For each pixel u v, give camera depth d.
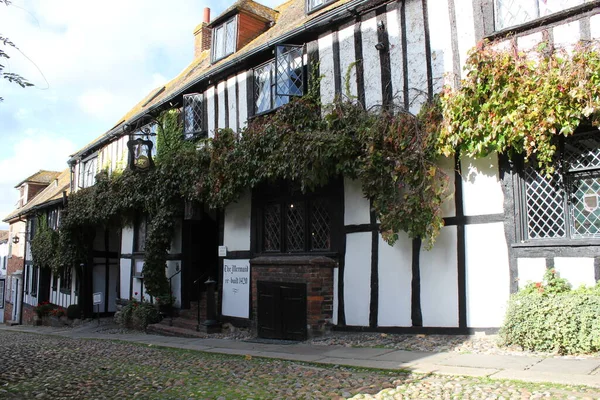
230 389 4.86
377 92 7.81
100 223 15.73
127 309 12.92
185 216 11.38
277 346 7.50
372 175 7.13
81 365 6.87
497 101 5.84
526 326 5.46
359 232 7.88
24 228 26.86
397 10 7.66
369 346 6.68
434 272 6.89
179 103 12.62
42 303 20.47
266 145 8.65
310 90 8.78
